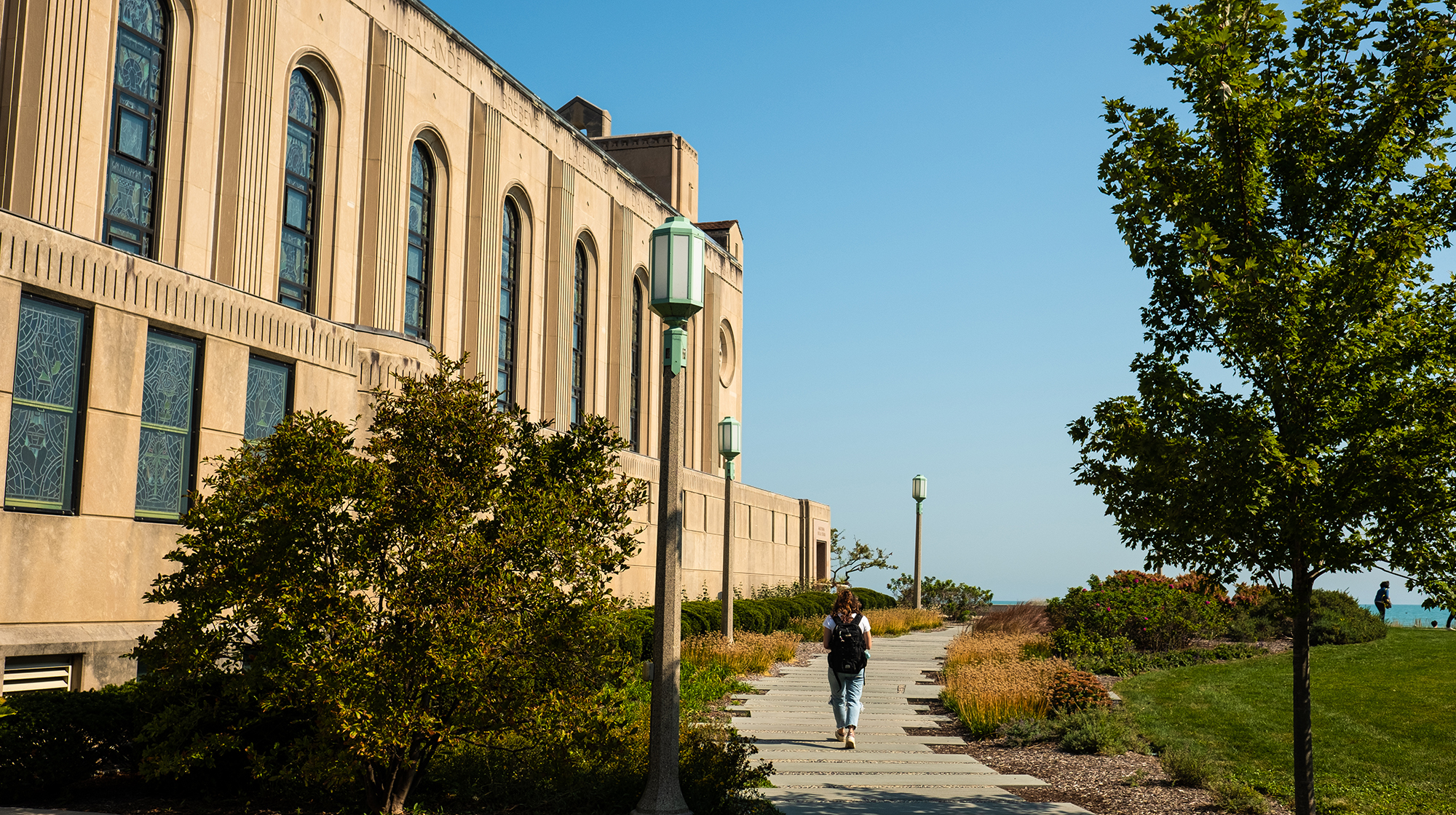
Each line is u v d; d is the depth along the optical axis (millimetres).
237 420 15742
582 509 9102
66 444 13195
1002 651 22125
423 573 8297
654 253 9453
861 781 11727
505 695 8477
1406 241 8023
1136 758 13266
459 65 28328
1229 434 8172
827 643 13969
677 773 8867
